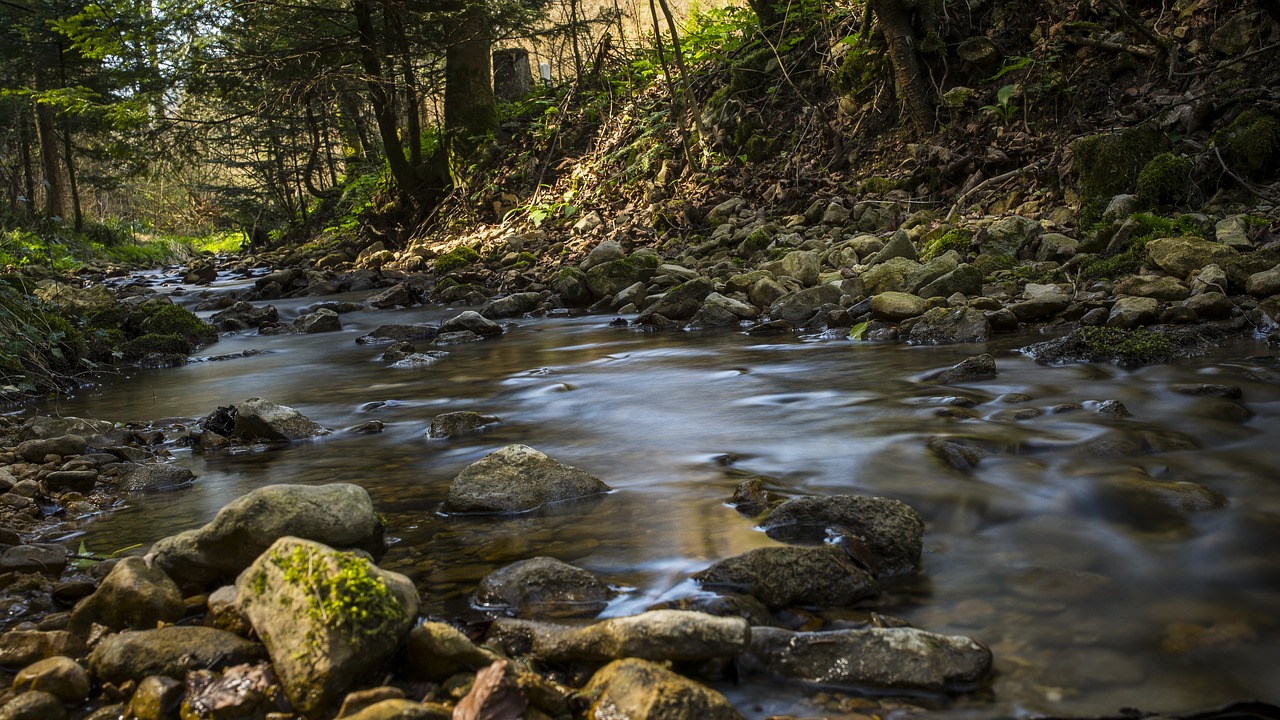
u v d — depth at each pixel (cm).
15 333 685
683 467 366
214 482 393
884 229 1027
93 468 418
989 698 193
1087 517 291
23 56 2461
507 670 197
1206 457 340
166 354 825
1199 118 896
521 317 1009
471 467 338
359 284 1404
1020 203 970
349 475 389
